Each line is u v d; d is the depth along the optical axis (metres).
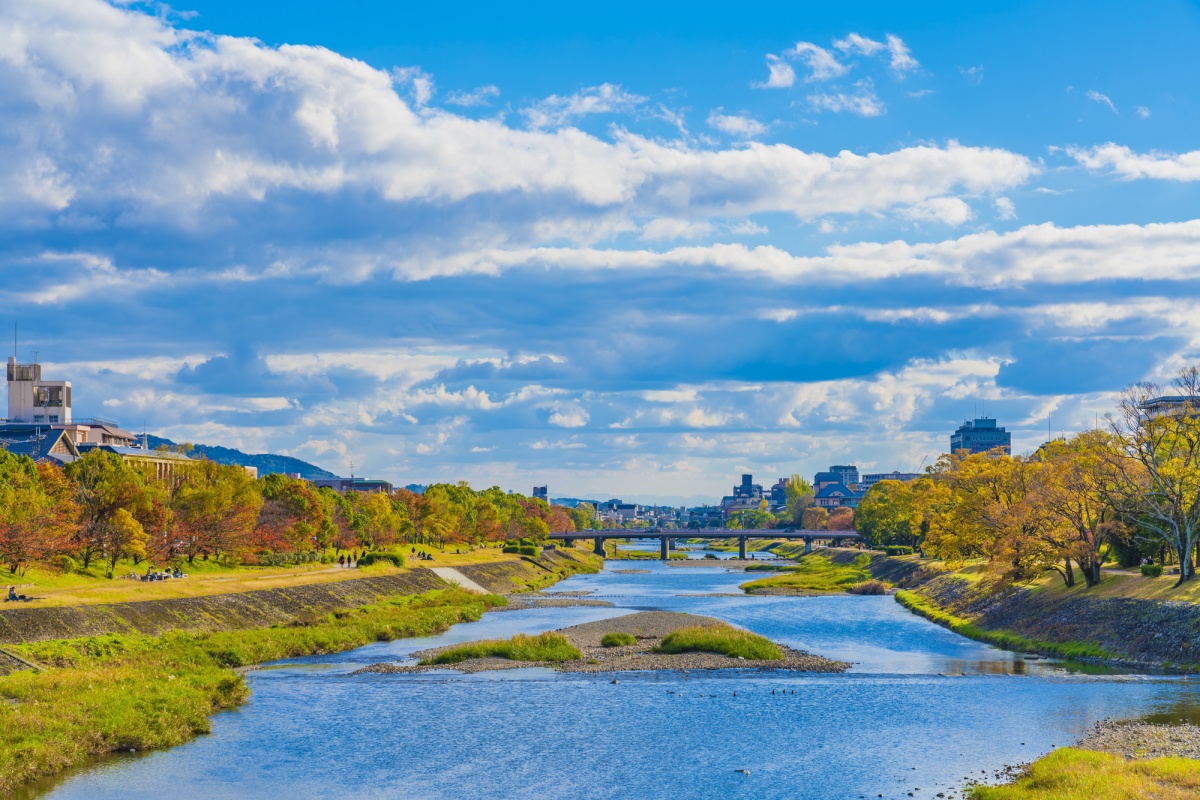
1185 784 42.91
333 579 140.00
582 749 55.69
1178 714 61.97
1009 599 117.25
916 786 47.38
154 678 66.38
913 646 100.50
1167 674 78.25
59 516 112.12
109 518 122.00
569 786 48.81
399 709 66.31
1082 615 97.75
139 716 57.84
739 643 90.88
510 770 51.59
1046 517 110.19
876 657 91.81
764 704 67.50
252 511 150.62
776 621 125.88
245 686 70.25
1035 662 87.62
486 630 114.31
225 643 87.81
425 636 108.62
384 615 117.00
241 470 154.12
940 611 130.50
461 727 61.00
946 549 144.00
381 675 79.81
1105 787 42.09
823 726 60.75
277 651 89.50
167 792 48.00
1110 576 107.88
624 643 96.94
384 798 47.34
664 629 108.62
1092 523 109.06
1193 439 103.56
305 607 120.12
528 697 70.38
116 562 130.25
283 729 60.66
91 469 127.38
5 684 62.38
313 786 49.12
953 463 175.50
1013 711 64.25
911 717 62.97
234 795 47.69
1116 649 87.25
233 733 59.62
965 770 50.09
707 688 73.75
